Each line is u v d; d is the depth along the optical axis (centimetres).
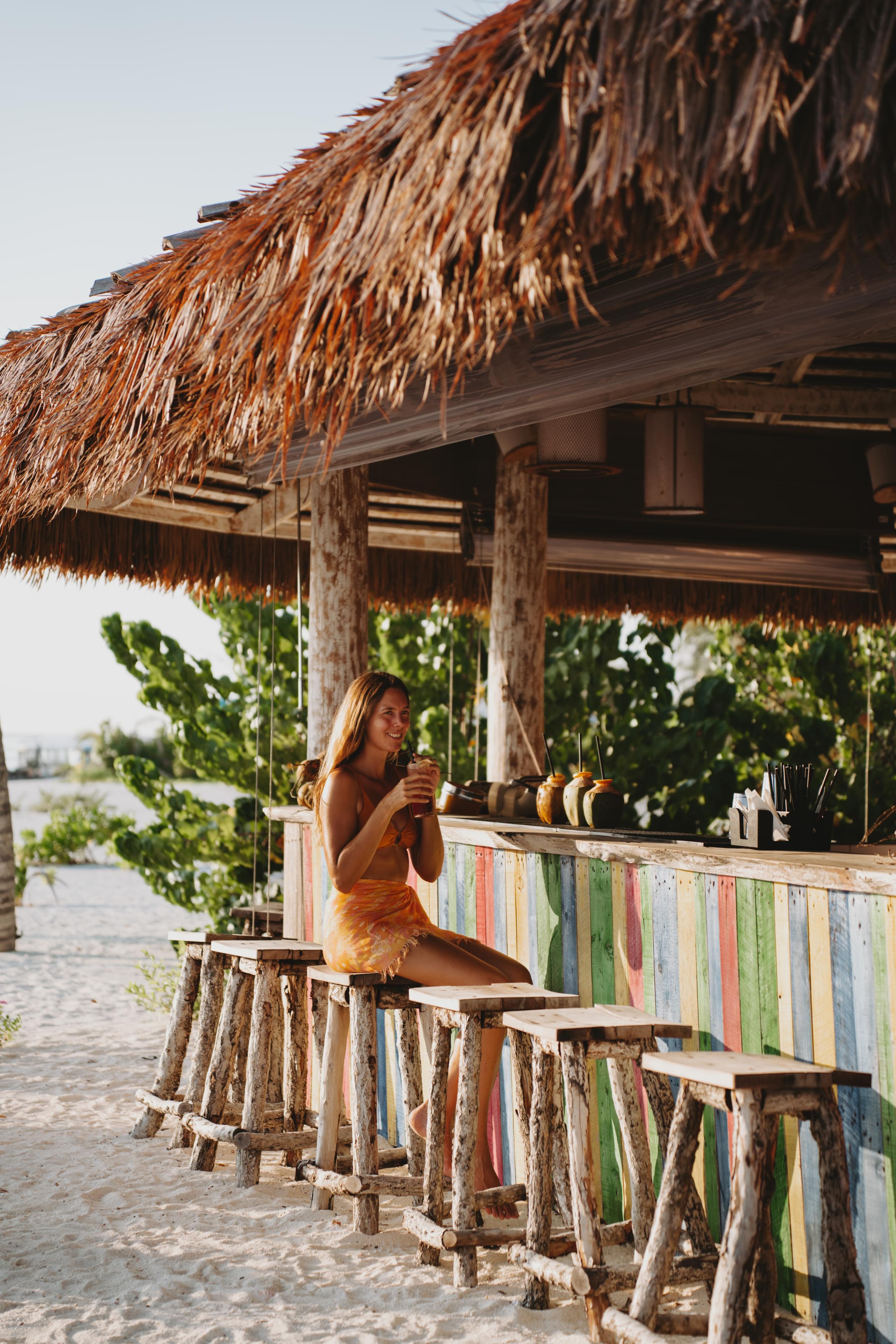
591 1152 302
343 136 297
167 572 664
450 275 228
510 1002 338
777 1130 294
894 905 274
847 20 188
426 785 375
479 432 399
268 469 446
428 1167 347
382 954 374
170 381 350
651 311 304
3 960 1048
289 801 922
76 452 405
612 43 196
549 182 205
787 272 278
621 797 396
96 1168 442
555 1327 304
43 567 615
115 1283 332
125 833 949
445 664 946
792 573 702
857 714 931
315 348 267
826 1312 290
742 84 189
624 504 673
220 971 474
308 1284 333
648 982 356
